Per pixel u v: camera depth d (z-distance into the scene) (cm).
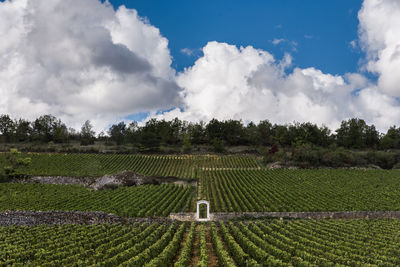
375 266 2475
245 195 6078
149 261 2705
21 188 6850
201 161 10375
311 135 13000
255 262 2548
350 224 4122
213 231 3625
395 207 5372
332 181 7569
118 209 5053
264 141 13588
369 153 10356
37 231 3544
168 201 5512
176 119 15088
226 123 13912
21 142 13338
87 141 13412
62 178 7794
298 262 2528
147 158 10419
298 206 5369
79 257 2673
